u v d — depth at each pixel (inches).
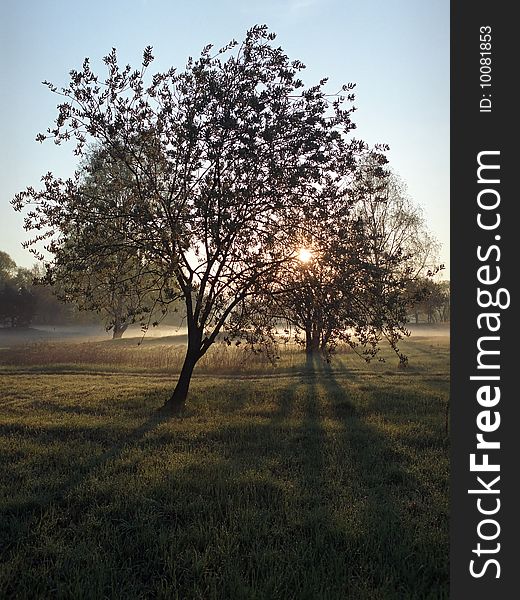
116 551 230.5
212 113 516.1
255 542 231.8
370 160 536.1
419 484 314.7
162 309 561.3
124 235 522.3
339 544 236.7
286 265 530.3
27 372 973.2
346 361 1173.7
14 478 326.3
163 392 686.5
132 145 535.5
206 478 315.6
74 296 560.7
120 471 339.3
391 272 493.0
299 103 528.4
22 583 203.6
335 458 364.2
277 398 637.3
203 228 504.1
